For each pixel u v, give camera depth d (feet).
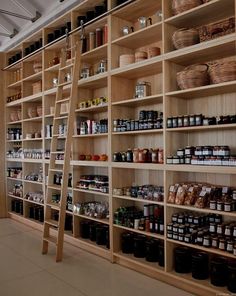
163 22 10.16
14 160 19.15
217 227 9.25
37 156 16.84
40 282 10.02
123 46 12.44
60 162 14.71
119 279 10.27
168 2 10.27
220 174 10.09
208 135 10.38
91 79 13.00
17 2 15.92
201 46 9.13
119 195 11.70
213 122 9.12
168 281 9.99
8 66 19.29
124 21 12.50
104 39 12.84
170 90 10.30
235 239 8.71
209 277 9.45
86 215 13.19
